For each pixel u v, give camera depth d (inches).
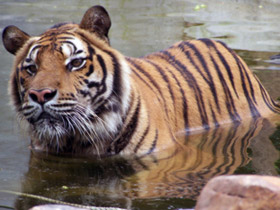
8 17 704.4
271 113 421.4
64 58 305.0
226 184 170.4
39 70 302.7
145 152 334.6
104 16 325.4
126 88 327.6
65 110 299.7
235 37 623.5
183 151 339.3
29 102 298.8
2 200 259.3
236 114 405.4
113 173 303.0
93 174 301.1
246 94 418.9
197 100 390.3
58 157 330.3
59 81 298.5
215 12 753.6
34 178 292.5
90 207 249.4
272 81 482.9
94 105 314.3
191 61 409.1
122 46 580.7
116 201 258.2
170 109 370.3
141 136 336.2
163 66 393.7
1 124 380.8
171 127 365.4
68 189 276.4
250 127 388.8
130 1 822.5
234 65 422.9
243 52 565.9
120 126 328.5
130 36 625.6
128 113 331.6
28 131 339.9
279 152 333.1
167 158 326.6
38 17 706.2
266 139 360.8
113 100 321.1
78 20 690.2
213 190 172.1
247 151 338.0
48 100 294.7
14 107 329.4
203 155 332.2
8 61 537.6
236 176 171.2
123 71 328.2
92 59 313.6
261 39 616.4
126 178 294.5
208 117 391.5
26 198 262.5
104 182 287.7
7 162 317.7
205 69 408.2
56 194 268.7
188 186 279.4
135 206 251.1
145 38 615.8
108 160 325.1
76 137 328.2
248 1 814.5
